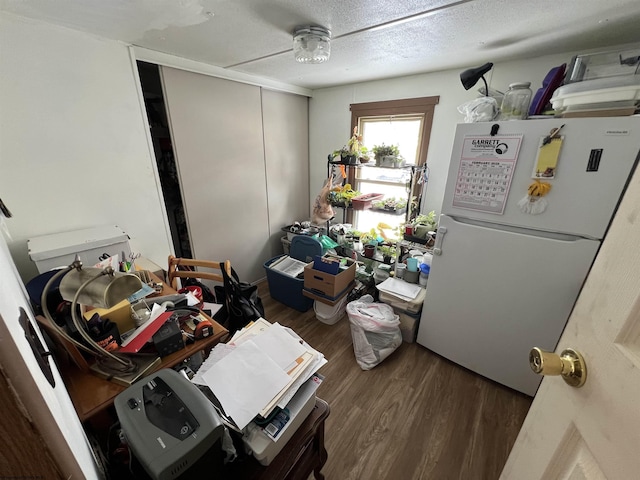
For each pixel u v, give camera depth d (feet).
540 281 4.42
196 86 6.46
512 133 4.11
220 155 7.42
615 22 3.94
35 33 4.09
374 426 4.66
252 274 9.42
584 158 3.66
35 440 0.89
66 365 2.91
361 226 9.90
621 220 1.38
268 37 4.73
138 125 5.49
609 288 1.40
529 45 4.91
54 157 4.58
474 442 4.40
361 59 5.82
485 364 5.44
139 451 1.67
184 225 7.70
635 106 3.44
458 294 5.41
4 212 2.33
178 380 2.16
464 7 3.55
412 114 7.54
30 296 3.01
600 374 1.35
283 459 2.37
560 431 1.63
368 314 6.16
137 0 3.46
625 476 1.13
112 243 4.62
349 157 7.64
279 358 2.78
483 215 4.73
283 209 9.83
